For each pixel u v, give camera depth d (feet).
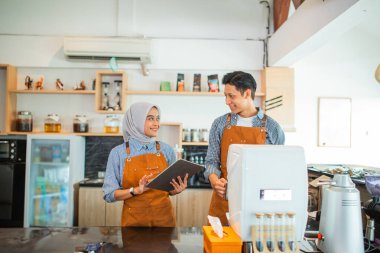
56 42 13.82
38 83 13.55
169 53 13.83
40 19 14.07
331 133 14.40
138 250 4.44
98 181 12.78
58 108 14.07
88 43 12.98
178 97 14.20
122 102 13.30
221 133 6.71
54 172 13.24
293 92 13.30
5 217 12.47
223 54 13.89
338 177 4.18
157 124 6.86
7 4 14.05
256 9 14.34
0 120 13.93
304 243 4.52
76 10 14.15
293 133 14.37
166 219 6.34
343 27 8.80
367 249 4.27
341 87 14.49
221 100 14.24
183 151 13.87
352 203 3.95
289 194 3.90
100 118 14.06
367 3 7.20
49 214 13.10
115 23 14.19
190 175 6.18
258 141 6.27
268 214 3.83
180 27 14.25
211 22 14.29
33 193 12.88
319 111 14.38
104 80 14.01
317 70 14.48
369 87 14.34
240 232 3.91
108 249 4.47
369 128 14.51
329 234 4.05
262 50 13.92
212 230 4.36
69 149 12.70
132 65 13.82
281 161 3.92
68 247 4.54
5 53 13.71
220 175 6.58
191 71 14.16
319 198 5.71
